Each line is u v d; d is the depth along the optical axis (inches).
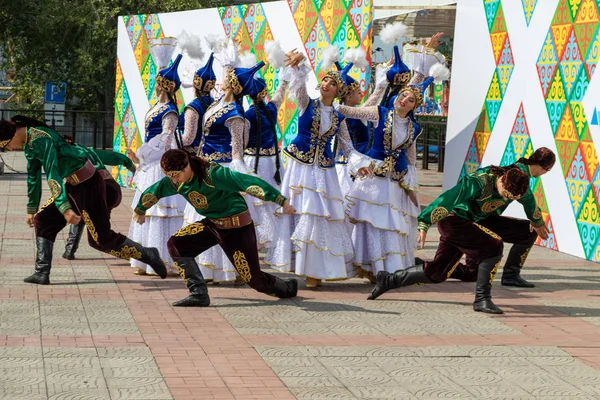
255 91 344.8
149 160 351.9
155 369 222.8
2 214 527.8
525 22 460.4
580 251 426.0
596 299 328.8
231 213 290.0
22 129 312.0
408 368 230.5
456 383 218.5
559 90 437.1
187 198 288.7
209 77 352.2
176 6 1100.5
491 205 296.4
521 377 224.8
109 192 336.8
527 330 277.1
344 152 343.0
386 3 699.4
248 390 208.5
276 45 346.3
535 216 313.7
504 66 476.7
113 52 1119.6
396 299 322.0
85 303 298.8
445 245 301.9
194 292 298.8
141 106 680.4
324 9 486.6
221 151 344.2
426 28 667.4
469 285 353.1
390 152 339.3
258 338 257.8
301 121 331.9
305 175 330.0
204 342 251.3
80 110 1184.2
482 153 494.6
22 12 1141.7
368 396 206.8
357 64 360.8
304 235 329.7
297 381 216.8
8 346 239.3
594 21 412.5
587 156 418.9
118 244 328.2
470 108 506.3
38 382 208.8
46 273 329.4
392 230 338.6
